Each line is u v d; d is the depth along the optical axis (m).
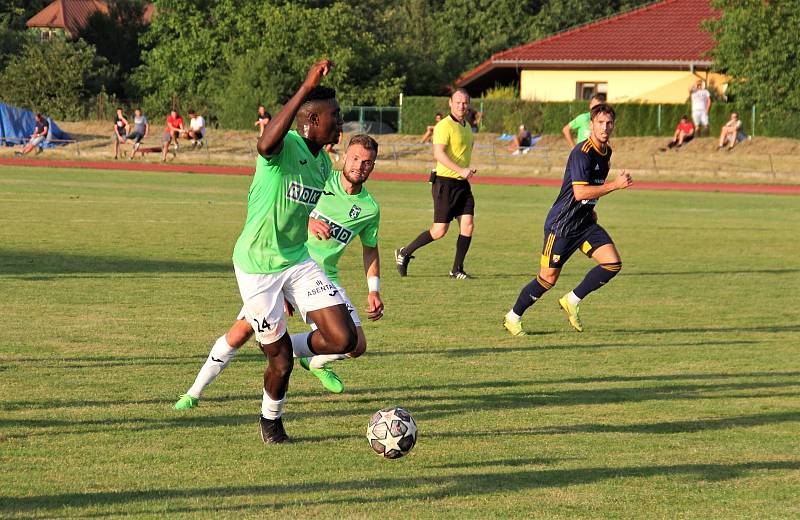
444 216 29.14
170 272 28.56
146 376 16.52
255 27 105.62
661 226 46.50
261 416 13.09
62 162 78.38
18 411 14.19
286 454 12.55
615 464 12.53
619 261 21.38
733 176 78.44
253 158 84.88
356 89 108.75
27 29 138.88
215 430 13.56
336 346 13.10
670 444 13.54
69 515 10.13
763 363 19.12
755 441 13.80
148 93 115.00
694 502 11.19
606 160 21.22
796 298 27.41
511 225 45.28
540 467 12.32
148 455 12.33
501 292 27.22
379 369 17.75
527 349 20.00
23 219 41.00
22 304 23.03
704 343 21.03
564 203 21.02
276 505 10.62
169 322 21.36
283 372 12.82
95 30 124.44
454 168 28.19
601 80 103.94
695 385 17.17
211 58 106.94
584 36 106.88
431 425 14.18
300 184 12.64
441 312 23.92
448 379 17.11
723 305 26.08
